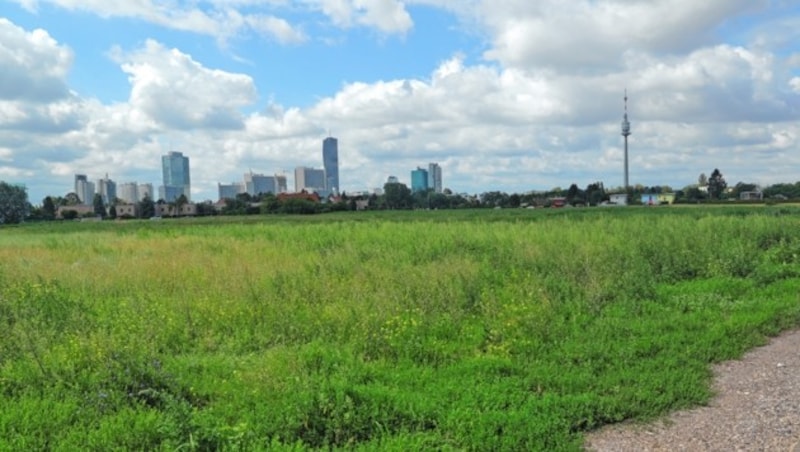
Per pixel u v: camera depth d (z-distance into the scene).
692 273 12.27
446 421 4.65
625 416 5.01
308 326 7.49
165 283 10.45
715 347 6.97
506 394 5.34
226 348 6.89
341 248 16.08
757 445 4.38
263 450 4.07
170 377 5.41
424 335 7.38
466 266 11.52
